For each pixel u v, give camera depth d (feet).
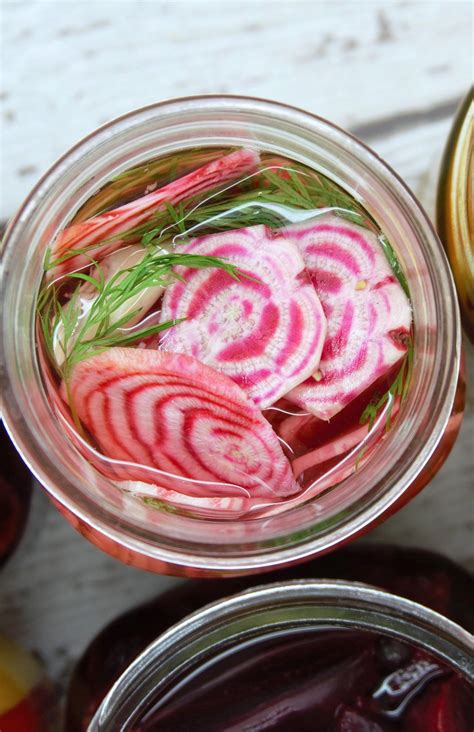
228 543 0.84
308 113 0.86
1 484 1.03
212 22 1.11
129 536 0.84
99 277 0.86
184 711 0.91
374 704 0.92
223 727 0.91
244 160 0.86
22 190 1.11
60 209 0.86
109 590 1.13
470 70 1.12
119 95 1.11
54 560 1.13
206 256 0.85
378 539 1.12
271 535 0.84
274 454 0.84
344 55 1.12
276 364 0.84
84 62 1.11
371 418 0.86
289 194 0.87
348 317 0.85
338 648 0.92
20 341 0.85
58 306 0.86
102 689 1.02
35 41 1.10
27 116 1.11
